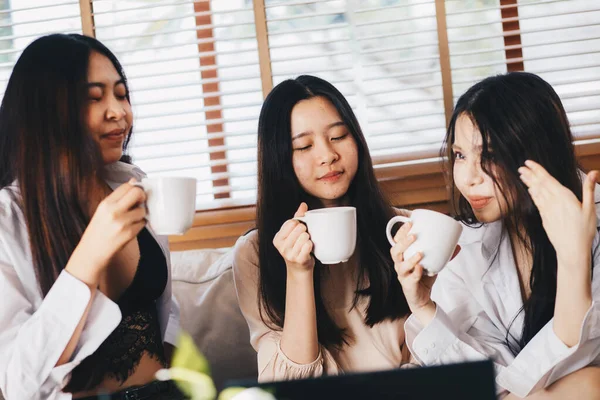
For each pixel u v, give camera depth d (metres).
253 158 2.27
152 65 2.33
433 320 1.36
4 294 1.24
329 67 2.30
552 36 2.29
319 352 1.43
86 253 1.13
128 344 1.34
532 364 1.29
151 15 2.31
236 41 2.30
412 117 2.24
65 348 1.19
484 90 1.45
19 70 1.31
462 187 1.47
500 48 2.23
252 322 1.56
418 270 1.26
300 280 1.37
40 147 1.28
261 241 1.52
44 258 1.27
